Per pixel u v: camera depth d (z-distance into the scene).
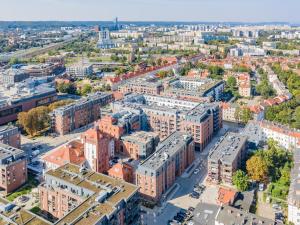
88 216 176.88
